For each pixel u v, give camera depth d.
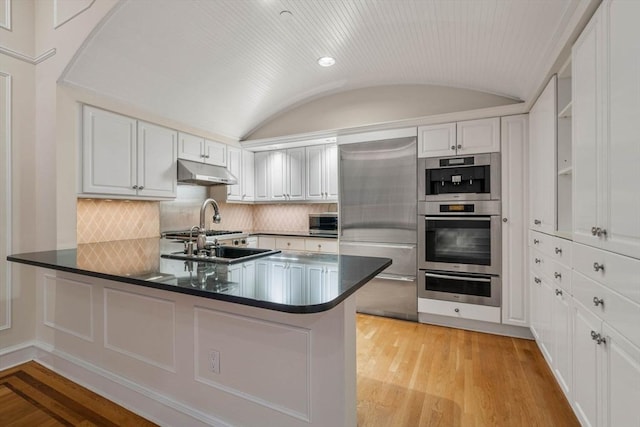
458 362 2.33
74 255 2.09
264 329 1.39
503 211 2.79
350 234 3.44
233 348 1.46
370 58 2.91
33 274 2.40
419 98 3.31
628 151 1.06
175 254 2.14
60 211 2.33
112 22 2.16
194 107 3.31
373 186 3.32
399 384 2.03
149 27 2.29
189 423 1.57
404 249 3.18
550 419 1.69
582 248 1.46
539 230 2.36
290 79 3.34
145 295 1.71
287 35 2.57
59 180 2.33
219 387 1.50
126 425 1.66
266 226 4.84
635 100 1.02
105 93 2.62
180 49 2.57
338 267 1.68
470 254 2.92
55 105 2.33
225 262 1.83
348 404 1.30
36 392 1.96
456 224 2.97
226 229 4.45
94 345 1.96
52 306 2.25
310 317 1.30
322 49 2.77
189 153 3.46
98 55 2.33
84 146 2.48
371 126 3.29
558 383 1.88
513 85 2.70
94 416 1.73
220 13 2.28
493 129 2.82
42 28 2.42
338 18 2.36
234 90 3.31
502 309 2.81
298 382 1.33
